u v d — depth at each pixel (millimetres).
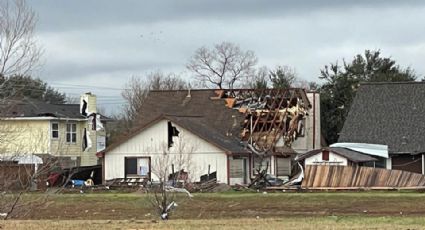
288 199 57250
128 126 121625
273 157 79000
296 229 29062
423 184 66062
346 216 43250
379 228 29562
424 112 79500
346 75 101812
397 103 81188
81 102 89500
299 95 86125
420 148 75688
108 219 42094
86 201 55906
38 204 37281
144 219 40719
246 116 83188
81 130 88312
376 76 101375
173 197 43438
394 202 54469
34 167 37656
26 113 81125
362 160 71312
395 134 78062
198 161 74875
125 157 76562
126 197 58031
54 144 82750
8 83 36250
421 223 33125
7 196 35125
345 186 67500
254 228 29594
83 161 87875
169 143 75438
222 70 120625
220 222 34188
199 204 54406
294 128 83062
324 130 99812
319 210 50500
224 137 78750
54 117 82625
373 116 80625
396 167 76500
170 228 29875
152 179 71625
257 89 88250
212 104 86562
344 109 100000
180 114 85938
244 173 76625
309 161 71312
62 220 39812
